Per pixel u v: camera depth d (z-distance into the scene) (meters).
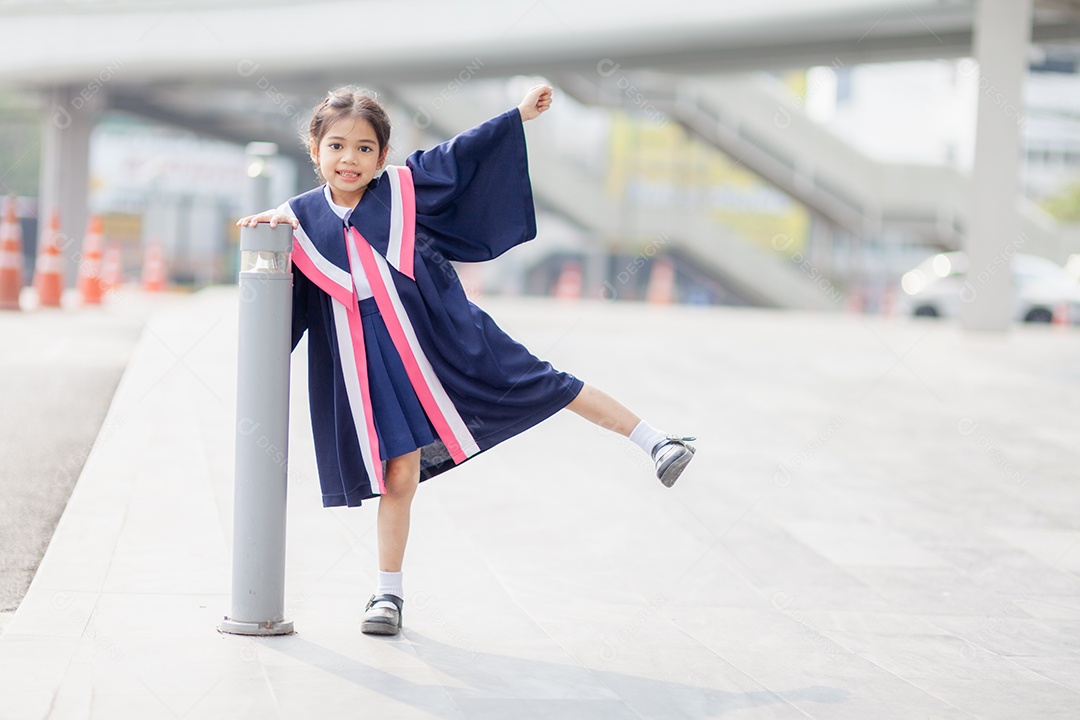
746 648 3.33
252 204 11.02
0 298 12.19
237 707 2.61
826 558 4.38
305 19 22.83
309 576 3.79
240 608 3.15
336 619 3.36
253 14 23.06
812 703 2.89
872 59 20.67
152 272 19.45
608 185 31.89
